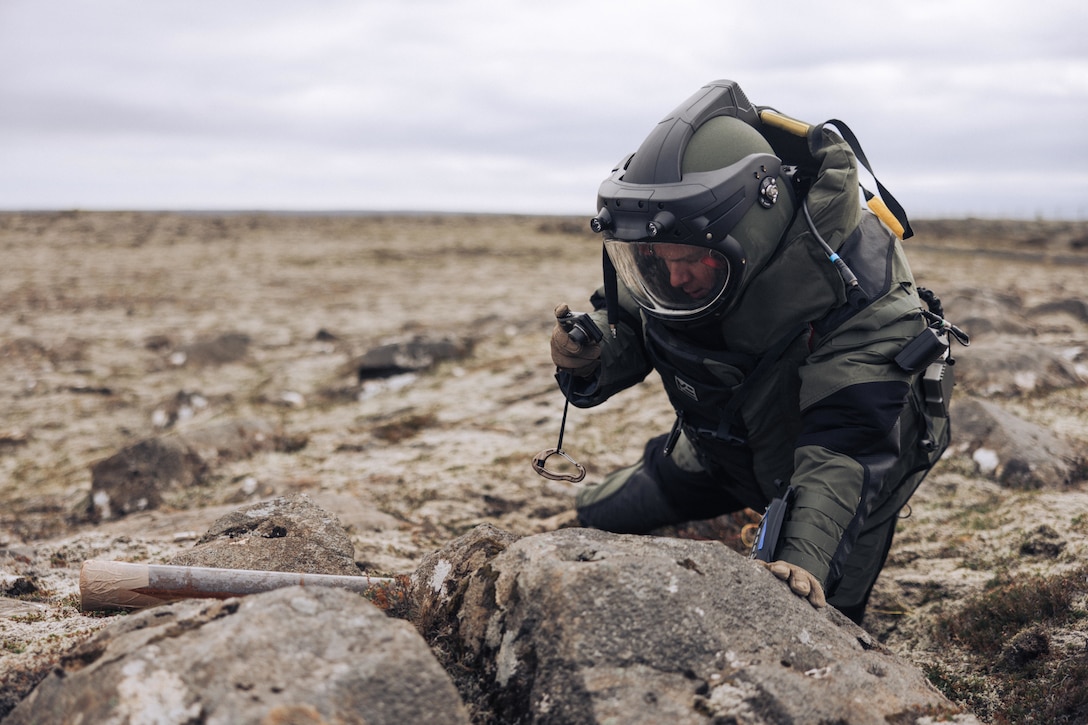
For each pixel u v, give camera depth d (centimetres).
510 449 618
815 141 272
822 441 255
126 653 166
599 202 268
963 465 521
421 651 169
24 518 583
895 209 276
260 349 1120
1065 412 613
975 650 326
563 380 296
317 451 655
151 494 580
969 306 935
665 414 686
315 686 157
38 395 927
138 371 1024
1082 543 395
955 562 409
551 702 178
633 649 183
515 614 198
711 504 383
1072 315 984
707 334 273
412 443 655
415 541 435
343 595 180
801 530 244
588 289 1616
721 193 245
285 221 3262
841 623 222
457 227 3288
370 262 2178
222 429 649
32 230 2758
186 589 242
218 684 156
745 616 198
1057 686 276
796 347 264
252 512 305
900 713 189
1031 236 2659
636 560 198
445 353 921
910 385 262
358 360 900
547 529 468
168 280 1811
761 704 177
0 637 228
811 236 258
